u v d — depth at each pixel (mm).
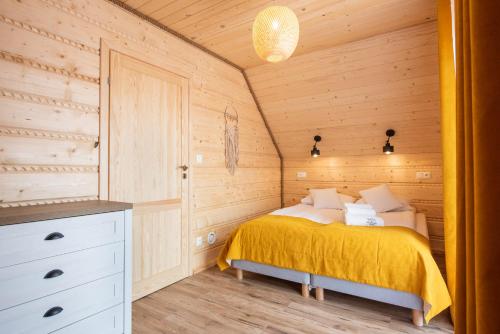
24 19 1792
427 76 3055
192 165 3055
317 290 2418
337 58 3227
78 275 1513
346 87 3496
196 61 3145
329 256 2309
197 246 3117
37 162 1837
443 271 3037
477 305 507
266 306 2318
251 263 2730
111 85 2277
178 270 2852
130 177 2412
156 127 2654
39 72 1858
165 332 1950
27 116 1796
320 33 2840
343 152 4363
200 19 2621
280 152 4898
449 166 2066
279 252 2551
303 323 2061
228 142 3641
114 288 1689
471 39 531
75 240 1499
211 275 3016
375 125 3811
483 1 496
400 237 2172
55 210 1479
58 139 1946
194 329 1985
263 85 3939
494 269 479
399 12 2492
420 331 1949
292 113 4148
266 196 4535
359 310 2252
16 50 1755
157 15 2545
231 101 3709
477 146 506
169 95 2797
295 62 3461
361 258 2178
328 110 3881
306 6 2393
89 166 2123
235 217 3764
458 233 739
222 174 3531
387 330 1964
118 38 2344
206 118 3281
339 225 2574
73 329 1487
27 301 1318
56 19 1949
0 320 1238
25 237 1313
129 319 1769
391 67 3104
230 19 2627
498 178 479
